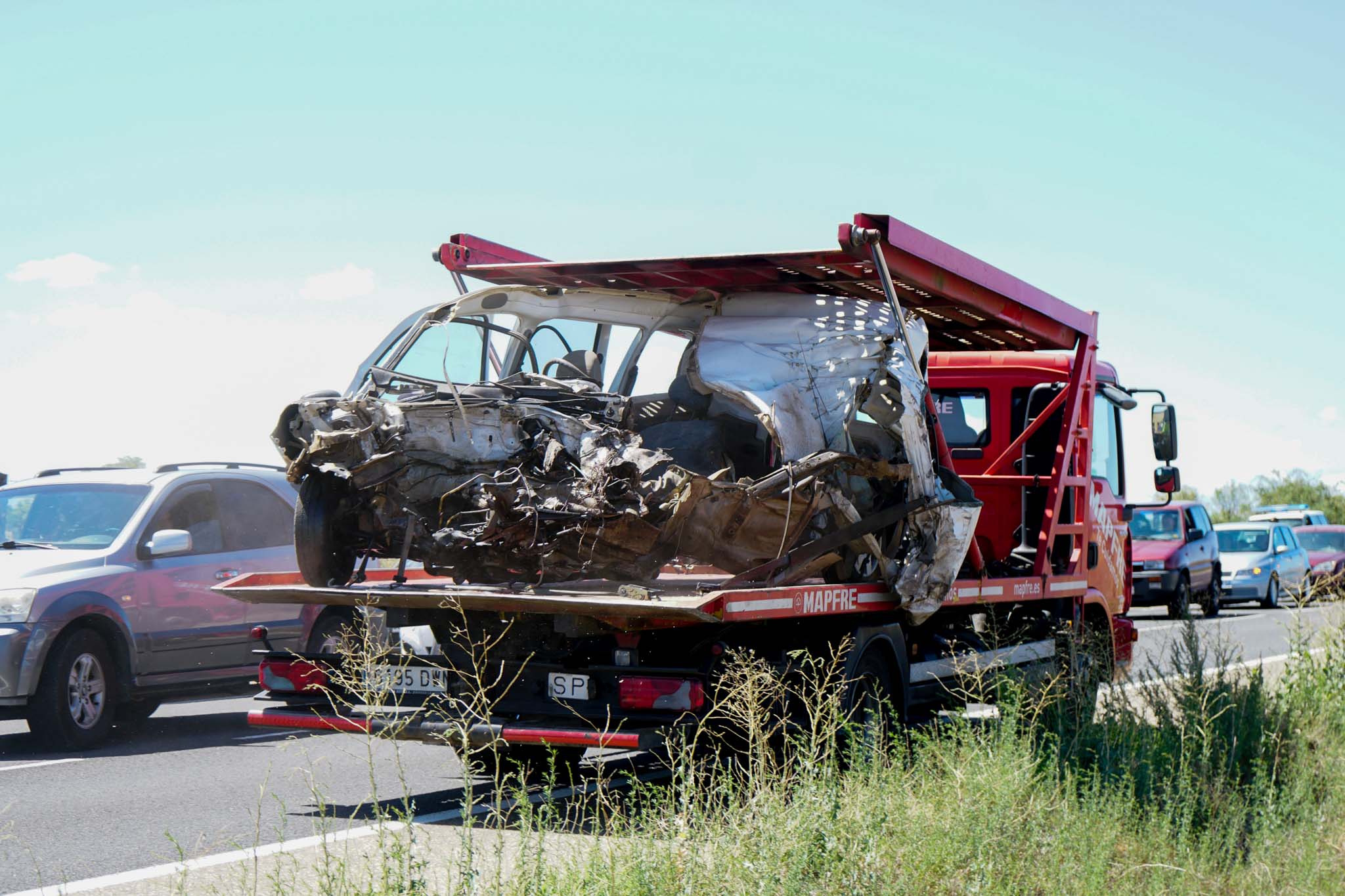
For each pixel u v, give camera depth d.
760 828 6.71
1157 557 32.84
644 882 6.36
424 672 10.50
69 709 13.18
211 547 14.74
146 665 13.81
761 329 12.15
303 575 11.32
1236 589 38.50
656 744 9.22
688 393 12.45
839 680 10.36
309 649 15.19
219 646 14.48
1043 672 12.64
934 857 6.98
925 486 11.52
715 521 10.63
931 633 12.52
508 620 10.37
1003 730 9.12
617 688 9.77
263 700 11.16
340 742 14.23
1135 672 15.96
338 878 6.80
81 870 8.32
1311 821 8.84
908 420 11.34
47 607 12.98
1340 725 11.38
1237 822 8.59
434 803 10.56
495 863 7.68
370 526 11.09
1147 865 7.42
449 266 12.92
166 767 12.34
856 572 11.41
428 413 10.95
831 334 11.76
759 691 8.96
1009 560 14.45
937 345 15.46
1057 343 14.55
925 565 11.49
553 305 13.17
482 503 10.60
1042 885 7.10
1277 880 7.65
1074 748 9.89
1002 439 15.50
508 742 9.57
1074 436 14.79
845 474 11.22
